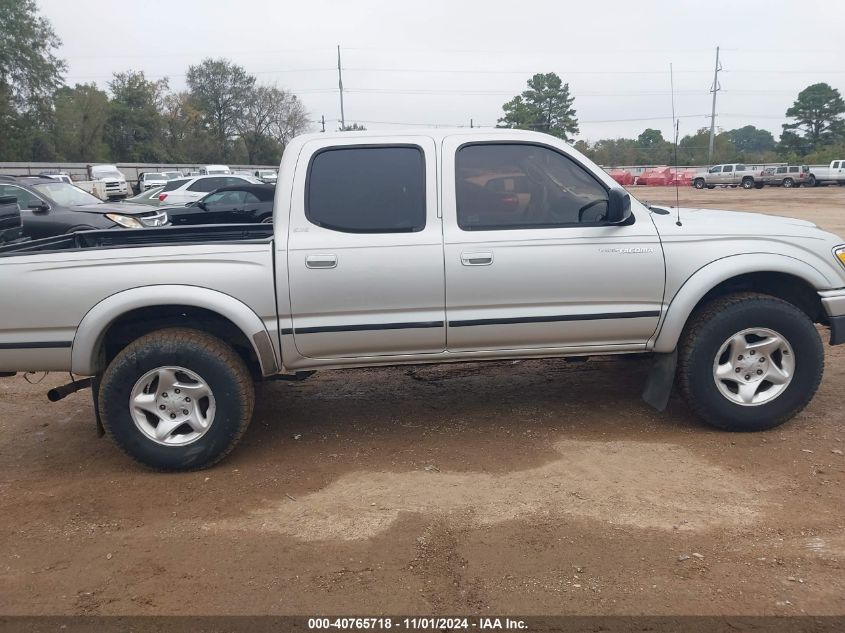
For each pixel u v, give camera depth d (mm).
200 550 3461
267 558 3365
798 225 4754
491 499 3857
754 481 3965
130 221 12375
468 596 3014
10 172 44875
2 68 57438
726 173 46375
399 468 4312
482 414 5180
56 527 3742
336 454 4566
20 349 4219
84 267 4195
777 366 4586
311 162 4375
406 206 4367
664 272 4441
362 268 4262
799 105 68562
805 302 4867
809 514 3590
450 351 4484
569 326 4449
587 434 4727
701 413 4594
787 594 2957
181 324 4461
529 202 4477
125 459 4656
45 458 4715
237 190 14953
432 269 4301
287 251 4250
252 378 4691
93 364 4270
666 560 3227
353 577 3182
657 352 4625
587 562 3232
